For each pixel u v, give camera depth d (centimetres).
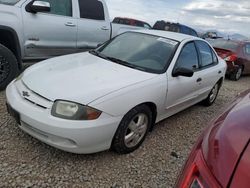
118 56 452
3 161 325
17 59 552
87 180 313
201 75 517
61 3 610
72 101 316
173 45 468
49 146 364
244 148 151
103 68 401
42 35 578
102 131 325
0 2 527
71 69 389
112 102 330
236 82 1106
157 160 373
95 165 340
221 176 145
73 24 627
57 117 313
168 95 421
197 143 190
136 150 388
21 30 543
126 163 355
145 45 468
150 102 385
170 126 489
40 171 317
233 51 1107
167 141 431
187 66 479
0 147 351
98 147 332
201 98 566
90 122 315
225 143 160
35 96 336
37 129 323
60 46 618
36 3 550
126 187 312
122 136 353
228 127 174
